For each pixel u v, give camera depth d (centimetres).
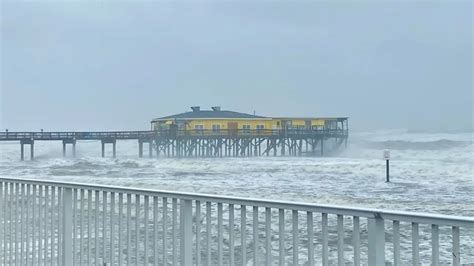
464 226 303
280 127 11406
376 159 8425
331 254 778
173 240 461
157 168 6719
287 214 1026
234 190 3231
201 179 4447
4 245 622
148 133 11075
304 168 6097
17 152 11450
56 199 577
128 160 8869
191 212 448
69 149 11100
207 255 443
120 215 506
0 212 633
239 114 11769
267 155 11119
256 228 410
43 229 573
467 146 10981
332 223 1024
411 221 327
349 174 5059
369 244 346
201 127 11162
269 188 3403
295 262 387
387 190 3306
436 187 3512
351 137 12838
